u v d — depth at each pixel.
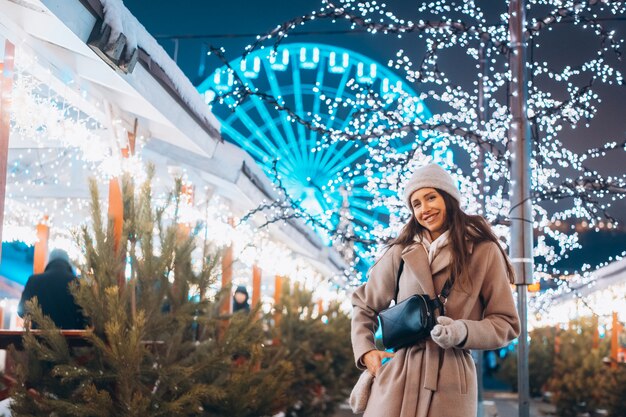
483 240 3.49
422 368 3.35
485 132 9.78
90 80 6.93
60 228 11.82
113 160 7.51
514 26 9.23
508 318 3.38
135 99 7.22
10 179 9.68
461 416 3.29
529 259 8.72
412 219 3.59
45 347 5.66
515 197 8.88
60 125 7.45
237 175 9.87
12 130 8.34
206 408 6.56
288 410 11.97
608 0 9.03
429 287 3.40
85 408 5.44
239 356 7.84
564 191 9.34
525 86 9.11
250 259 13.36
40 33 5.82
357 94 9.63
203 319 6.46
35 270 11.52
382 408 3.35
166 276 6.37
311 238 16.14
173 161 9.40
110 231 6.20
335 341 13.67
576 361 17.75
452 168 9.87
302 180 32.88
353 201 15.71
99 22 5.66
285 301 13.02
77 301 6.00
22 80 7.04
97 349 5.85
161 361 6.15
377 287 3.59
